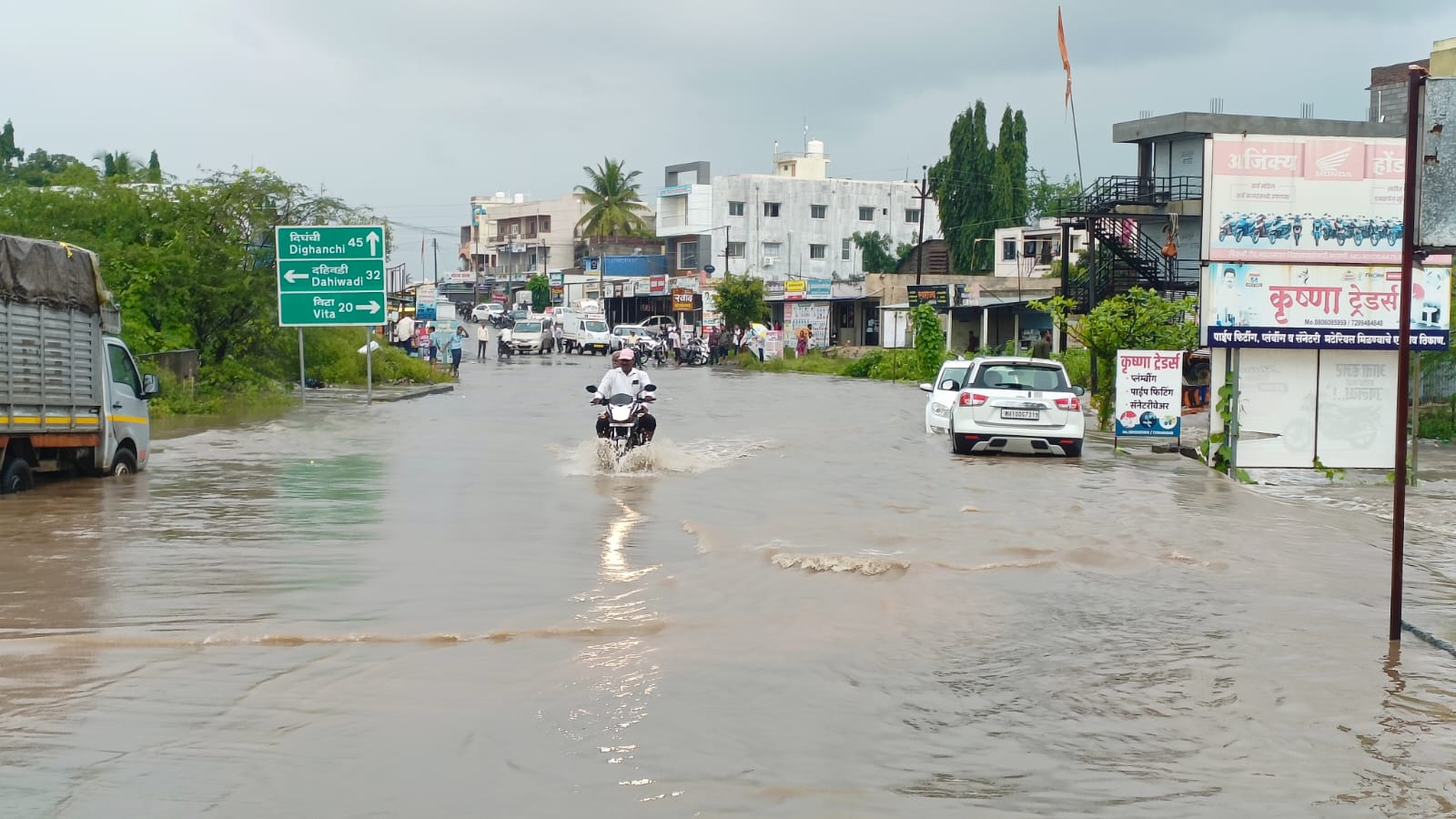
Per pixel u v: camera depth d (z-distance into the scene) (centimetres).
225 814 498
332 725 610
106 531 1202
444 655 743
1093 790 536
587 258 10338
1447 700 675
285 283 3316
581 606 873
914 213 9688
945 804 517
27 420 1452
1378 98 5119
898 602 895
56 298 1501
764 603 886
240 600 887
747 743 589
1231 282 1778
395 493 1492
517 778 541
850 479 1664
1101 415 2683
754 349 6444
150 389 1741
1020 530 1230
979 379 2052
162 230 3447
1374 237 1777
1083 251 6044
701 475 1694
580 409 3102
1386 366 1816
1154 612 885
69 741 584
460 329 5078
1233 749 592
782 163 10219
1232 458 1811
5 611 849
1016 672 723
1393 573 805
